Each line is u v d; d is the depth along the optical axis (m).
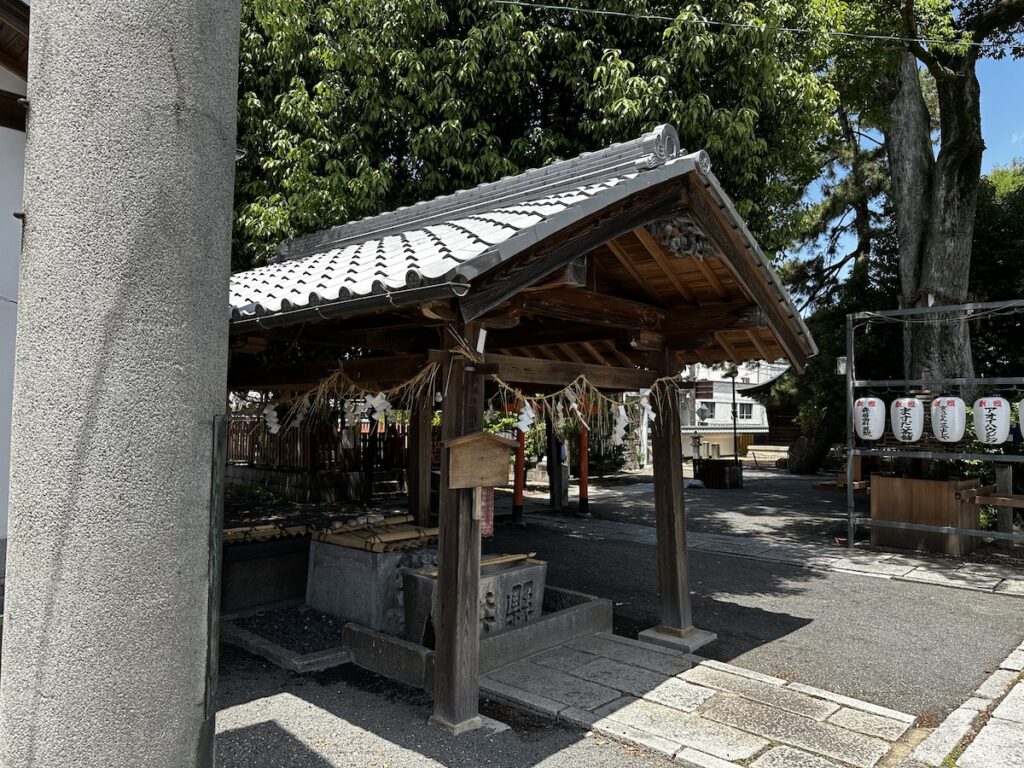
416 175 8.12
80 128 1.86
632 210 3.92
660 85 6.78
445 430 3.77
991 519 10.38
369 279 3.41
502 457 3.92
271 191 8.01
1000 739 3.78
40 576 1.78
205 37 2.01
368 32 7.78
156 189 1.88
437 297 2.96
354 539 5.66
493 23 7.26
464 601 3.80
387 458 13.77
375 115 7.55
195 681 1.94
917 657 5.16
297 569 6.29
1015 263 13.34
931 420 9.12
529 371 4.18
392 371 4.54
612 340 5.48
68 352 1.81
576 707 4.05
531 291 3.79
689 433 24.69
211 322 2.01
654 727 3.80
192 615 1.93
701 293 5.17
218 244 2.04
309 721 3.88
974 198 11.57
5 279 5.48
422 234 4.74
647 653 4.99
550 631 5.07
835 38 10.38
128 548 1.80
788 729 3.79
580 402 4.60
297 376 5.43
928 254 11.59
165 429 1.87
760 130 7.61
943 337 11.44
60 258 1.84
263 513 10.49
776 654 5.20
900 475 9.88
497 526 11.03
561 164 4.77
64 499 1.77
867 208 18.31
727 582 7.61
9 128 5.55
